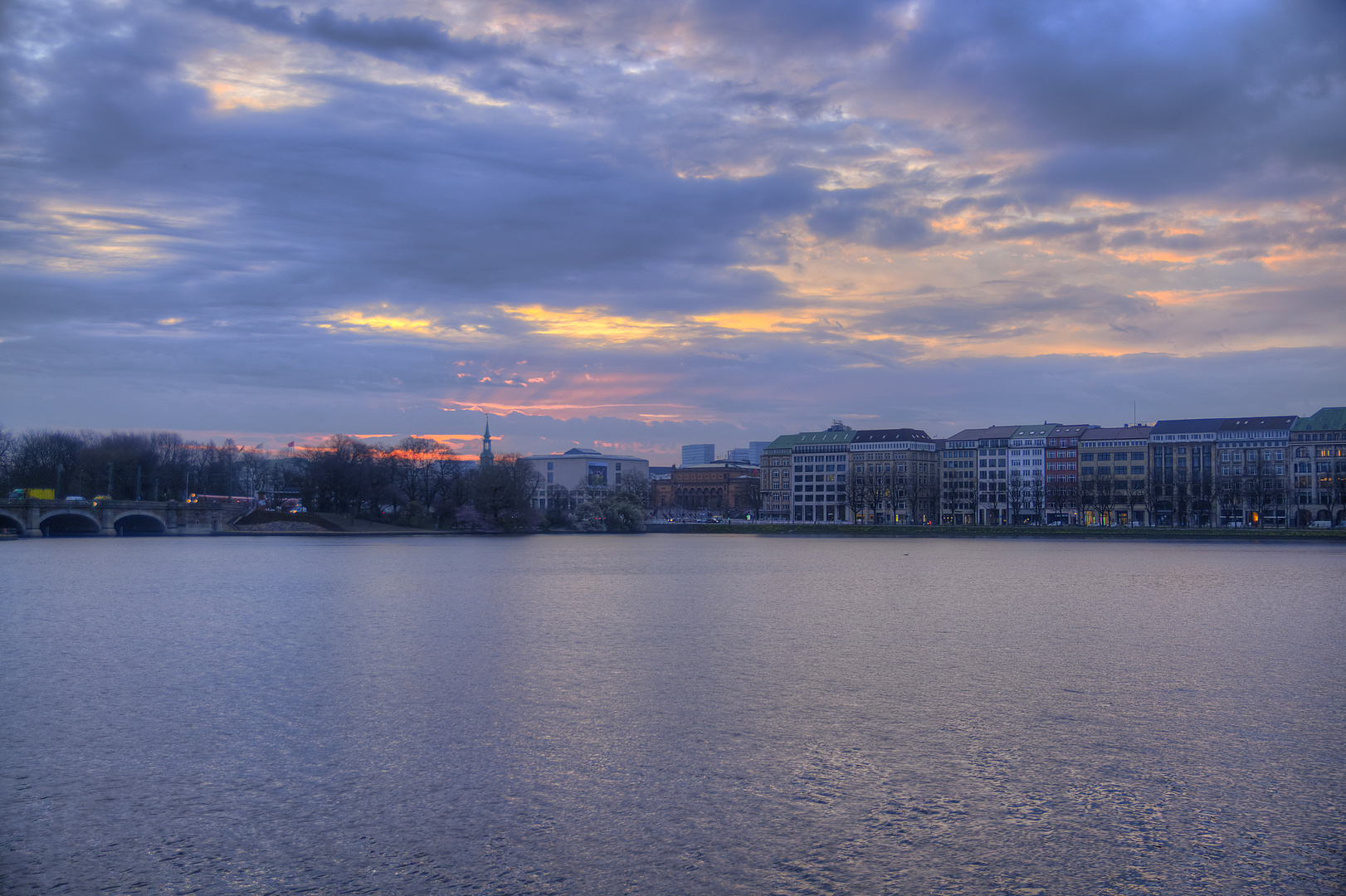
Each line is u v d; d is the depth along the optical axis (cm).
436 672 5756
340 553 18562
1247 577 13038
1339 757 4000
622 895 2805
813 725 4500
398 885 2866
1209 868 2962
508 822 3312
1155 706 4878
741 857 3047
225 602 9494
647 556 18612
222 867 2988
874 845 3133
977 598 10100
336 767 3875
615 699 5016
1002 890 2833
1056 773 3800
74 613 8612
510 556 17862
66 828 3281
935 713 4731
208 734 4350
